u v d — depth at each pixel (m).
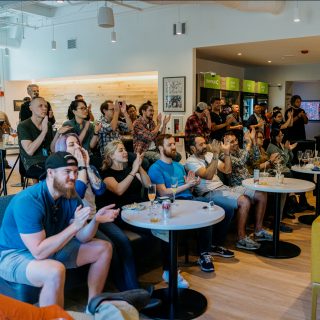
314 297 2.68
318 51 8.32
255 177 4.13
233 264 3.81
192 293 3.15
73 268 2.71
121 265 3.03
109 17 5.05
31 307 1.69
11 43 10.40
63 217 2.58
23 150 4.08
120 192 3.41
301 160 5.60
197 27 7.55
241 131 7.31
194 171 4.26
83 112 4.52
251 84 10.28
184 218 2.81
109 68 8.85
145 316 2.84
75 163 2.45
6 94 11.30
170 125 8.02
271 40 6.88
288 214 5.50
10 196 2.94
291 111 7.38
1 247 2.54
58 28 9.63
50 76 10.05
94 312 1.52
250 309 2.93
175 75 7.89
